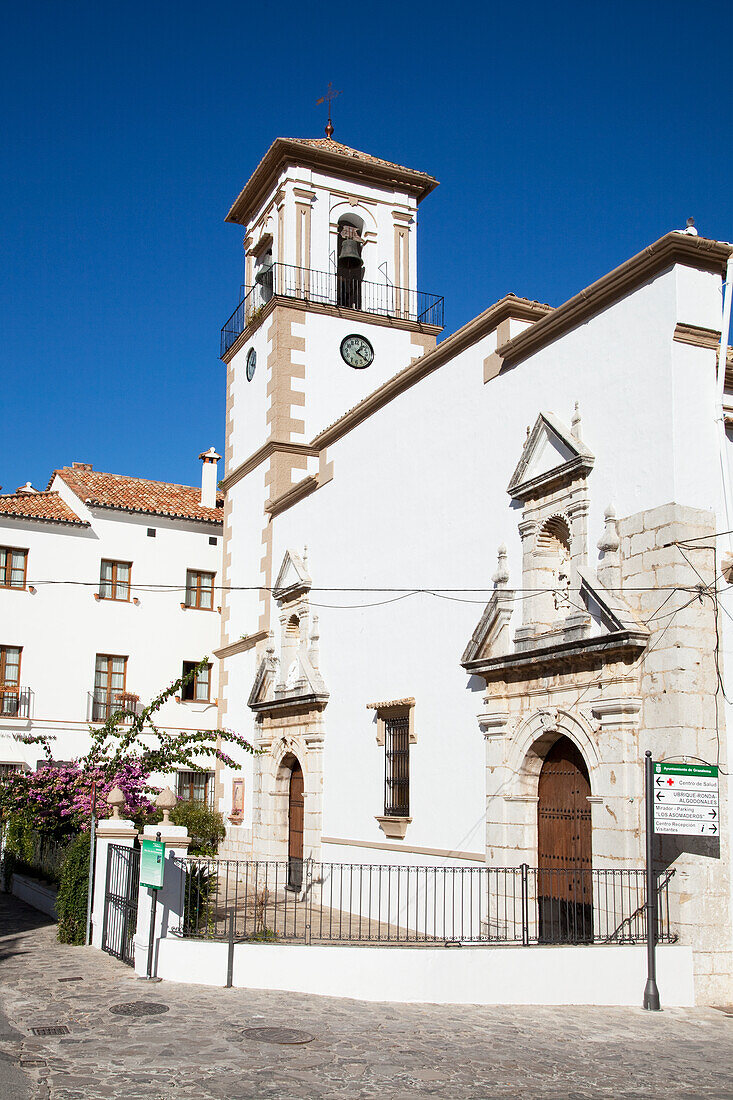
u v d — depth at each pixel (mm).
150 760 20281
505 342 16734
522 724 15086
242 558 28625
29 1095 7570
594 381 14547
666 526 12797
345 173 29203
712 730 12398
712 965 11984
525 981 12016
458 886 16266
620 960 11969
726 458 13570
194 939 12500
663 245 13266
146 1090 7824
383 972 11969
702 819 12031
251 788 25906
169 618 32094
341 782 20969
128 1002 10805
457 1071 8797
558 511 14891
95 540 31453
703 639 12531
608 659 13258
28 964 13086
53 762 26484
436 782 17391
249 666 27188
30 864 21594
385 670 19703
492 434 16969
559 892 14258
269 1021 10258
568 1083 8586
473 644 16109
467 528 17422
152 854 12422
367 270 29125
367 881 19188
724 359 13438
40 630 30078
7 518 30156
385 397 20844
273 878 23516
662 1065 9266
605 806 13062
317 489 23859
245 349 29875
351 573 21641
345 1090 8070
